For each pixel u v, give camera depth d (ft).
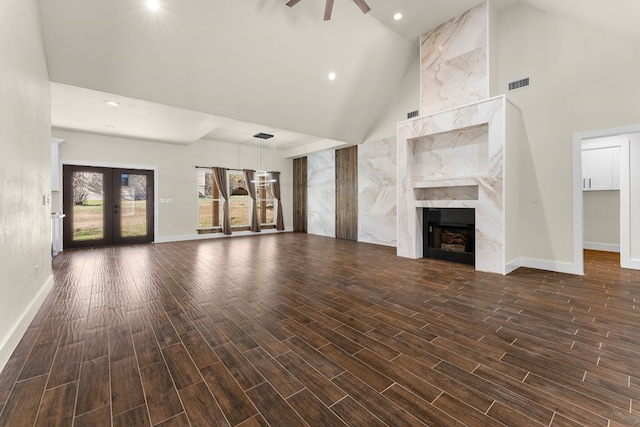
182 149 25.79
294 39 14.02
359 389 5.28
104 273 13.74
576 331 7.55
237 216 29.81
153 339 7.20
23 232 7.69
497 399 4.99
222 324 8.08
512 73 14.64
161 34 11.65
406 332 7.57
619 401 4.91
